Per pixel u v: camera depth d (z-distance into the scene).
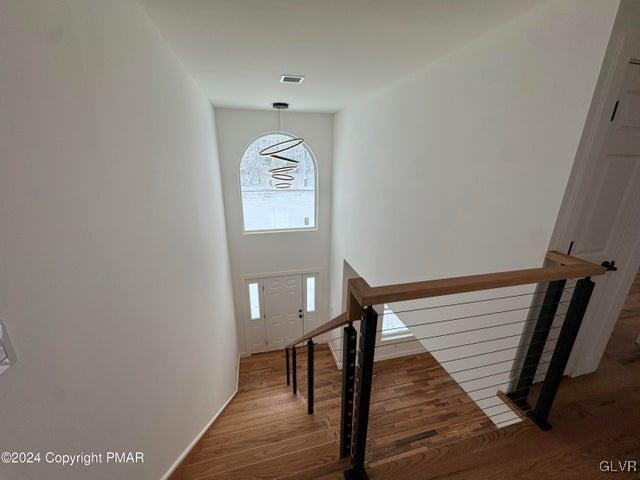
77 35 0.97
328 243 5.54
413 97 2.62
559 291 1.54
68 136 0.91
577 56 1.33
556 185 1.47
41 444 0.77
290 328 5.88
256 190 5.01
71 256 0.92
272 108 4.39
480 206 1.96
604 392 1.84
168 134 1.91
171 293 1.84
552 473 1.32
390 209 3.17
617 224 1.64
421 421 2.50
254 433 2.25
